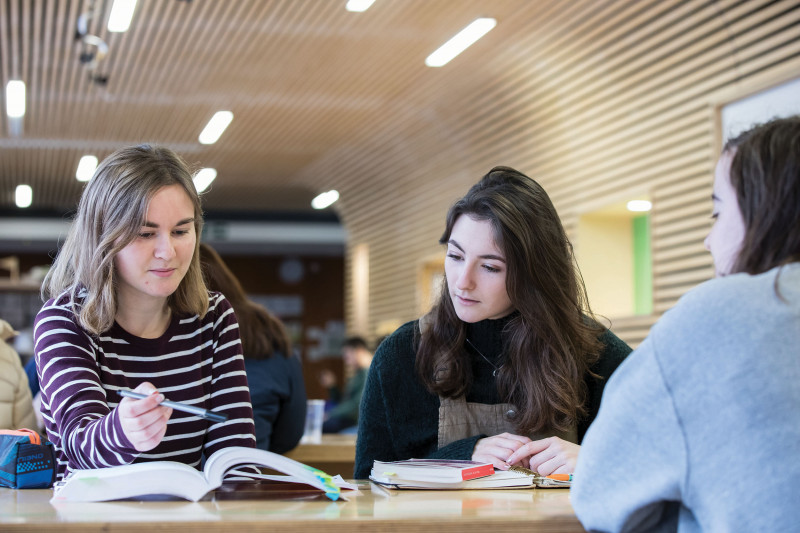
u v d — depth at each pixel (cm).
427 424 222
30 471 193
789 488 125
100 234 181
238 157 1180
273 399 325
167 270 181
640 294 727
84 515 134
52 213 1571
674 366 135
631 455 137
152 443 155
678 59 608
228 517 132
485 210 210
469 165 912
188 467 157
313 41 748
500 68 784
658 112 638
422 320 226
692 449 132
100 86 873
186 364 198
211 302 208
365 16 691
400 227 1103
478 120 873
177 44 757
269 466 163
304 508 146
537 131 788
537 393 210
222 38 743
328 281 1839
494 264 209
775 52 533
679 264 607
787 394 128
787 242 138
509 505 153
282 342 333
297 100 920
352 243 1269
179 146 1120
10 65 809
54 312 186
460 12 680
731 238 146
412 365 225
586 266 723
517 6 671
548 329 210
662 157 628
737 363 130
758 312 132
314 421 424
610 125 688
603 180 695
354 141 1070
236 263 1812
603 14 646
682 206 612
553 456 194
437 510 145
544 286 211
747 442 128
